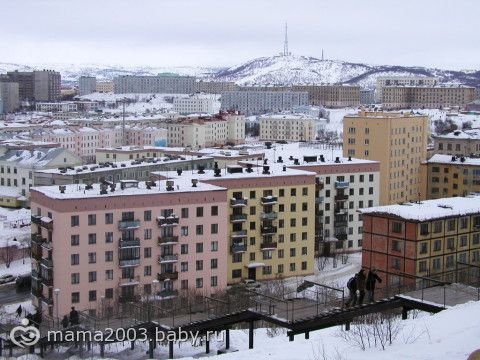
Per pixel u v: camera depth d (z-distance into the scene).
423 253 142.75
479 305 65.00
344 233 197.75
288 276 175.75
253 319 74.38
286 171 180.12
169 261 147.12
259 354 56.94
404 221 142.62
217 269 153.75
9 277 176.25
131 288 143.88
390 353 51.03
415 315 78.12
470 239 150.12
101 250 141.62
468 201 158.75
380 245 147.00
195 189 151.00
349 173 198.50
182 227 149.25
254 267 169.62
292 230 175.88
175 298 137.12
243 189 169.50
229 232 167.00
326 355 52.94
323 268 184.88
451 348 50.16
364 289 73.06
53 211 139.62
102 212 141.12
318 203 193.12
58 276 139.12
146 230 145.62
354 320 77.44
